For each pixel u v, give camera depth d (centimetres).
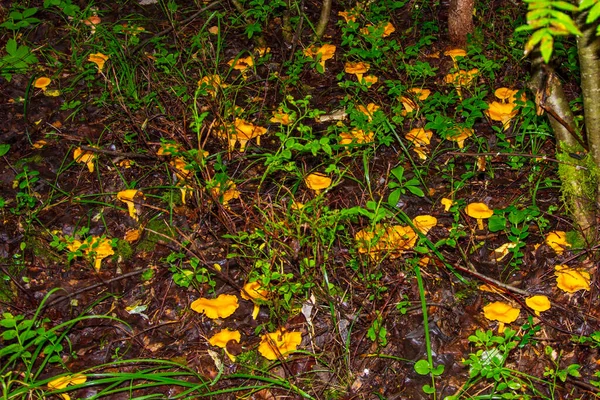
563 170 130
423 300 117
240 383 120
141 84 174
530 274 132
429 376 120
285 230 130
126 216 147
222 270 136
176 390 119
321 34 185
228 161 156
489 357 118
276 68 182
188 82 174
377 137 153
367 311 128
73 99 173
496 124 161
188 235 142
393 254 132
